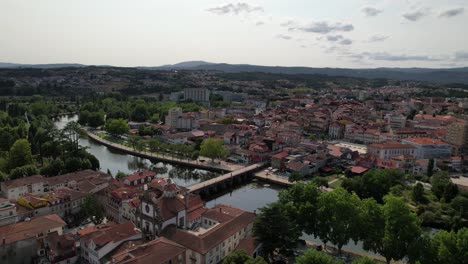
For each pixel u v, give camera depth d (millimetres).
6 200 138375
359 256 124500
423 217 163125
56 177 189375
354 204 120562
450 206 169250
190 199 149875
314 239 141750
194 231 130875
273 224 114812
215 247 114125
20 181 175500
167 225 124875
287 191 140750
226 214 138250
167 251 102188
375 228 115688
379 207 118250
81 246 119562
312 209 127375
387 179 189250
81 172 199750
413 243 106750
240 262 95812
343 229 117812
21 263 115062
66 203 156625
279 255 122312
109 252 111062
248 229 133625
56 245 116312
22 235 116750
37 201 148125
